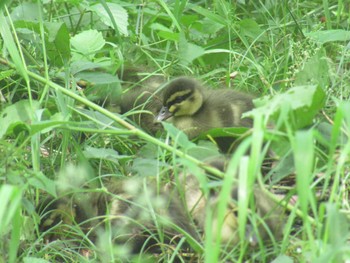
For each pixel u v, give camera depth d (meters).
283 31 15.99
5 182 10.66
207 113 13.42
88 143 12.99
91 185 12.04
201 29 16.34
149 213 11.29
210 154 11.84
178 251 10.82
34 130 11.05
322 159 10.83
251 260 10.09
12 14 15.17
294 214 9.88
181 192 10.54
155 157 12.53
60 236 11.47
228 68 15.23
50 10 15.59
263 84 14.56
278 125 9.59
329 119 12.09
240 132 11.80
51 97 13.28
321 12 17.03
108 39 16.02
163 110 13.64
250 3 17.83
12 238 9.47
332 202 9.34
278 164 10.80
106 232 11.01
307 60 14.20
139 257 10.81
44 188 10.68
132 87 14.41
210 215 8.88
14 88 13.73
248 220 10.35
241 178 8.76
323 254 8.74
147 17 16.97
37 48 14.36
